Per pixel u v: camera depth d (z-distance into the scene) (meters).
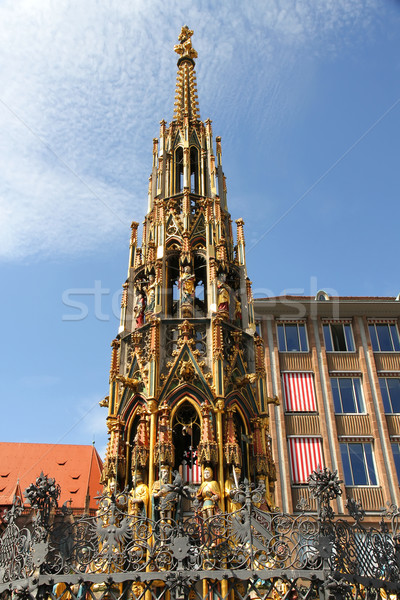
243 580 13.09
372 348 43.50
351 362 42.97
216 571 12.39
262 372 20.97
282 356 42.66
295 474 38.03
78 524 13.80
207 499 16.66
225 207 25.09
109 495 14.52
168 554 13.82
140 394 19.03
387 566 14.02
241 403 19.48
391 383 42.59
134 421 19.34
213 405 18.42
